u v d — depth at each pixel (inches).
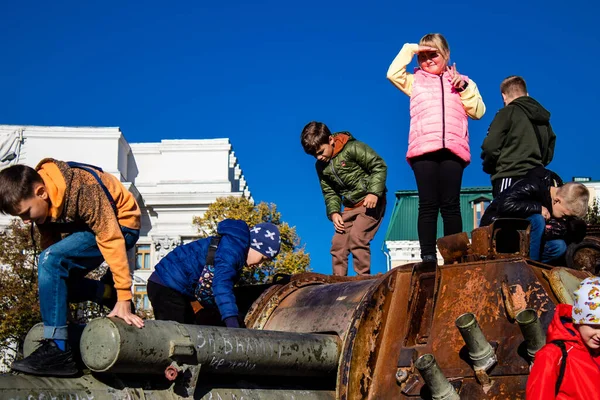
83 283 165.6
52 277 154.8
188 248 198.1
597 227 217.5
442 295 179.3
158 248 1540.4
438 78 221.6
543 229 197.5
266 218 1258.0
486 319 169.2
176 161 1615.4
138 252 1547.7
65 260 156.4
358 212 254.7
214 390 163.5
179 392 154.8
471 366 163.5
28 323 991.6
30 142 1525.6
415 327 178.5
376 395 173.8
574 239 215.6
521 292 168.7
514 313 165.9
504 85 226.2
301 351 174.2
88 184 155.0
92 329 148.1
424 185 216.1
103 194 155.9
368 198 248.5
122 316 149.8
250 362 164.7
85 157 1523.1
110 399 147.9
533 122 216.5
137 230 164.9
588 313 134.5
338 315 193.0
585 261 213.5
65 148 1526.8
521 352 158.7
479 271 177.2
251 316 212.1
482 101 223.8
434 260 189.9
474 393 159.2
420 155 217.2
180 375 153.9
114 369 146.6
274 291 216.4
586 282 137.6
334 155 254.8
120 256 154.3
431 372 156.3
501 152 216.8
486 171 225.3
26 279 1030.4
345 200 258.8
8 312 986.1
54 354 149.2
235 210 1259.8
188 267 194.7
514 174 213.5
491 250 179.0
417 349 173.8
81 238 157.9
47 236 161.6
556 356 136.9
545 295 165.9
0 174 150.6
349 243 256.5
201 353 156.7
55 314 153.1
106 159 1526.8
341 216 258.5
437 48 220.5
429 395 165.5
